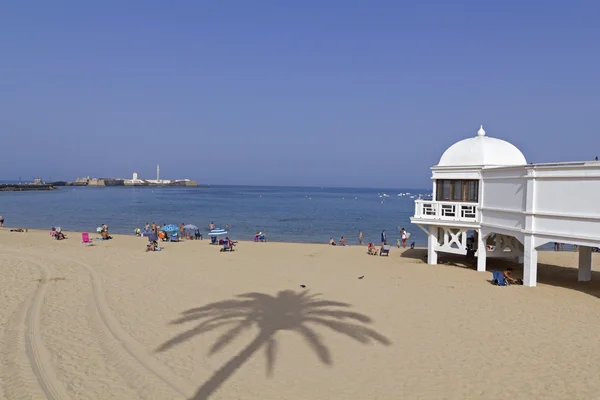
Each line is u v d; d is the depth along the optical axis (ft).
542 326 49.78
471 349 42.98
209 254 108.78
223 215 278.26
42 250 104.94
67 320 49.78
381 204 458.09
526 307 57.52
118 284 68.18
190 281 72.43
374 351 42.45
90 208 320.70
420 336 46.62
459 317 53.21
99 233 156.87
